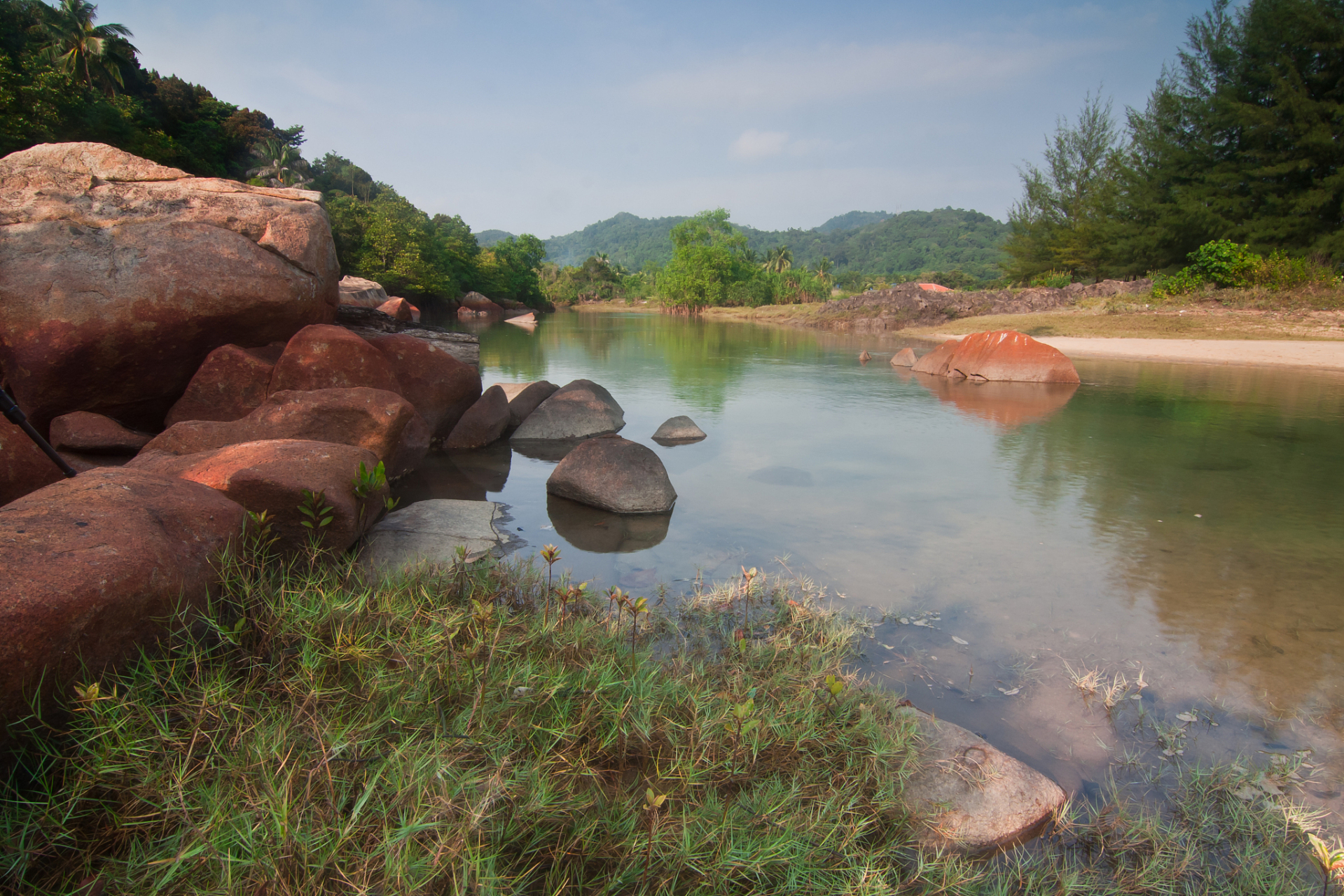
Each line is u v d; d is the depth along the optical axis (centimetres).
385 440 560
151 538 256
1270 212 3178
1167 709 316
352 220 4534
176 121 4384
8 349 546
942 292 3753
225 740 215
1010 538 542
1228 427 976
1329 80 3098
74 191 621
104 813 193
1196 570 477
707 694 285
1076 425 995
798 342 2720
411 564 416
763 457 804
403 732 229
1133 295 2989
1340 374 1541
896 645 373
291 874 173
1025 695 327
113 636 229
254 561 320
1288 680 339
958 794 256
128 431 560
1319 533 552
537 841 198
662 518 588
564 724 247
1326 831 242
